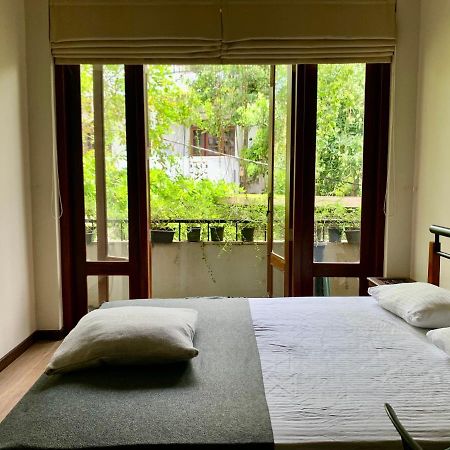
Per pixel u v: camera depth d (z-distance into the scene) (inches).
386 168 123.9
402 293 83.4
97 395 51.9
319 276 129.6
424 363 61.3
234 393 52.7
